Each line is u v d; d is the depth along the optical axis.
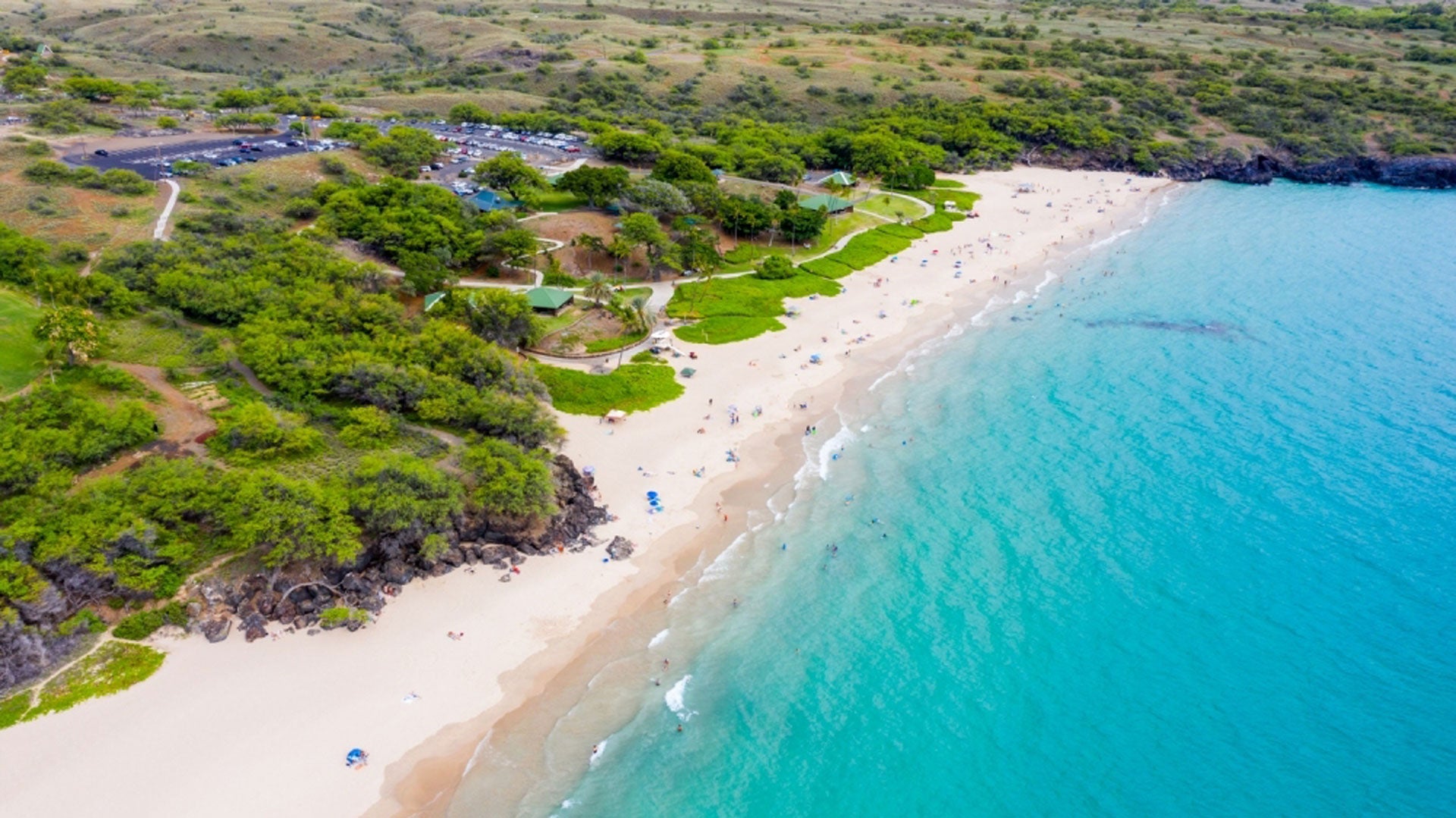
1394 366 107.38
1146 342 114.88
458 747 54.09
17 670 55.22
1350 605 67.31
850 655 62.41
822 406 96.69
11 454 64.94
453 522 69.75
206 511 65.06
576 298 115.88
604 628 64.00
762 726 56.53
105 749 51.97
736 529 75.44
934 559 72.56
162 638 59.94
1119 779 53.06
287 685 57.38
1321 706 58.06
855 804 51.47
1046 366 107.75
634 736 55.44
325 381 83.69
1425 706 57.88
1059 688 59.75
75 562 59.34
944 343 114.06
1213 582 70.00
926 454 87.94
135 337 88.50
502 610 64.88
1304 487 82.62
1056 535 75.88
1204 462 86.94
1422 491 81.75
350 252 115.44
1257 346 113.62
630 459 84.75
